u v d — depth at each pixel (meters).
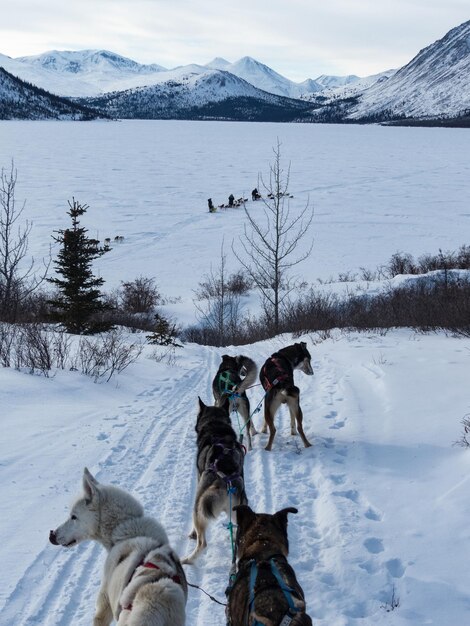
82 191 60.19
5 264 20.12
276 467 8.17
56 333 17.00
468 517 6.07
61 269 18.41
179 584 3.82
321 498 7.05
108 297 27.95
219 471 6.12
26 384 11.30
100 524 4.36
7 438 8.52
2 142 120.44
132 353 16.72
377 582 5.26
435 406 9.58
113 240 41.94
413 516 6.32
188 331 24.91
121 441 8.92
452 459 7.55
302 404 11.06
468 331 16.20
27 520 6.25
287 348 10.22
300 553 5.88
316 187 67.19
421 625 4.67
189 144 128.75
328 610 4.95
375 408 10.12
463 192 62.38
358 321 20.73
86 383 12.30
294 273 33.94
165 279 33.44
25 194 56.72
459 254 32.69
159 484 7.45
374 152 113.31
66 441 8.68
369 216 50.44
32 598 5.00
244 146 124.62
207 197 60.62
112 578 4.05
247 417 9.32
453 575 5.25
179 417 10.66
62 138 139.38
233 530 6.63
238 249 40.38
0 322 16.05
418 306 20.41
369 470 7.71
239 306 28.41
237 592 3.93
